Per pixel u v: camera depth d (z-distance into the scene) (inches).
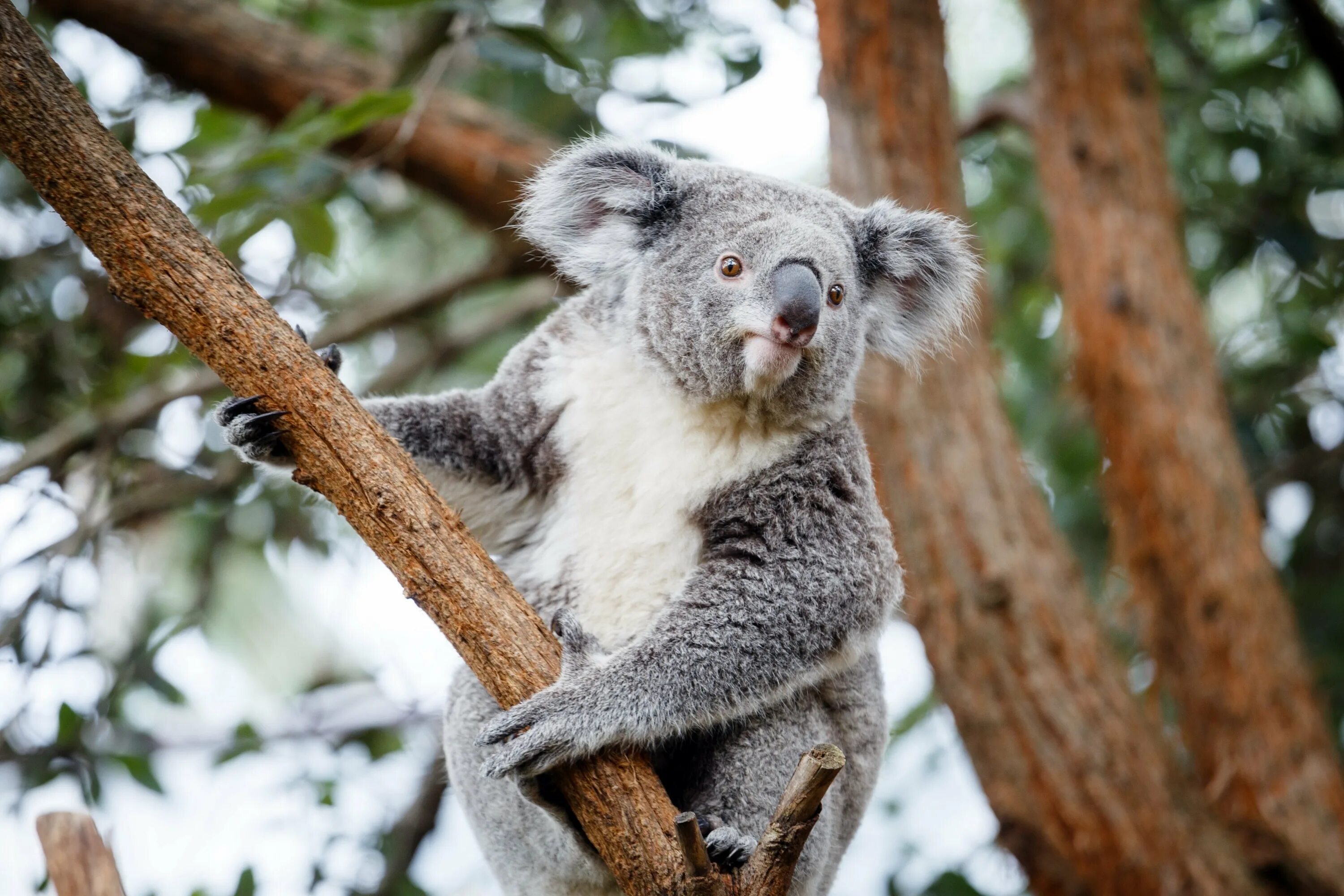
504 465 245.0
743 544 225.5
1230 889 302.0
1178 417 349.1
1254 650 336.8
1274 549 443.5
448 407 241.6
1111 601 408.2
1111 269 357.7
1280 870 314.3
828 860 235.9
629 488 241.0
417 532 175.9
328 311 426.0
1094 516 434.0
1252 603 339.9
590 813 180.4
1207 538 343.0
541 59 307.0
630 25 409.7
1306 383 440.8
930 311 273.1
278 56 382.9
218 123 360.2
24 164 177.5
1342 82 394.9
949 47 516.1
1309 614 411.8
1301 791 325.1
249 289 182.4
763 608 215.5
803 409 236.7
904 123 336.8
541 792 189.6
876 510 237.1
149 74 402.0
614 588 237.3
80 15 372.8
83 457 376.8
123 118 385.1
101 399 367.6
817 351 233.3
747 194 248.8
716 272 235.9
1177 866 301.4
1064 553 326.0
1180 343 354.9
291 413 178.2
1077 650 314.5
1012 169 468.8
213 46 377.7
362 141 387.2
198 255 180.5
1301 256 417.4
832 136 343.6
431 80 322.3
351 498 176.7
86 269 379.2
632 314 245.0
